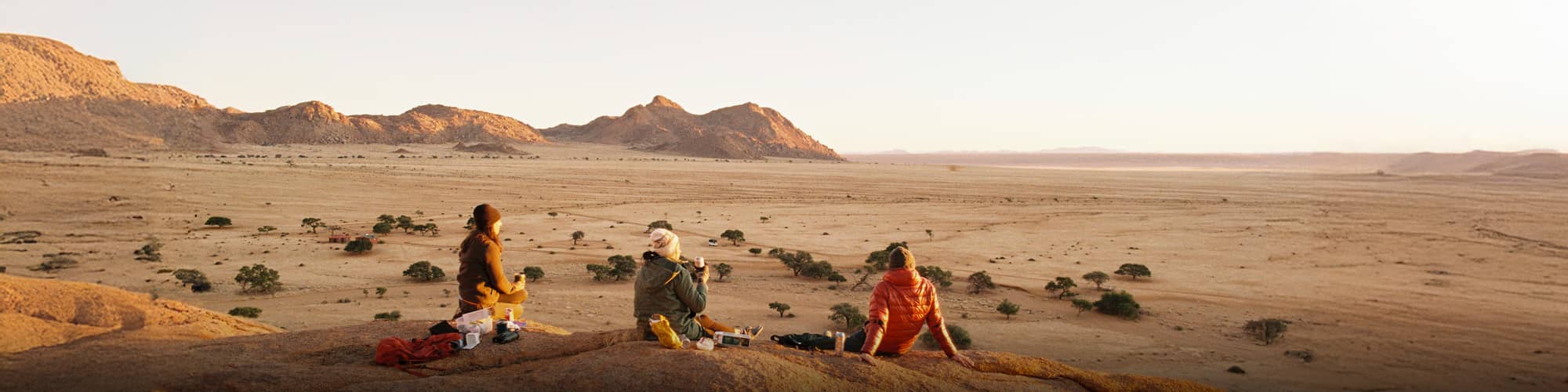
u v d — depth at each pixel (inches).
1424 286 3107.8
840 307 2153.1
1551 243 4704.7
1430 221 5930.1
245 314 1993.1
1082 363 1690.5
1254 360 1776.6
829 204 6727.4
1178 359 1761.8
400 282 2714.1
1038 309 2479.1
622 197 6894.7
